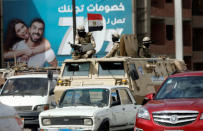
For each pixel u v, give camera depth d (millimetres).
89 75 22328
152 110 13812
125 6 58500
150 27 62719
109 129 16922
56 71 27141
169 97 14961
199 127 13094
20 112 21703
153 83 23953
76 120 16297
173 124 13344
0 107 10016
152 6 66125
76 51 22891
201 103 13617
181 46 32688
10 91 22891
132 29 58719
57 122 16547
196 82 15250
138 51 25609
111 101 17375
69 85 22484
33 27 58719
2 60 58781
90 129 16078
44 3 58500
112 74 21969
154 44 67750
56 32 58406
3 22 59000
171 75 15984
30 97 22297
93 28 43125
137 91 22188
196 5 77062
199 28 77812
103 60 22172
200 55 75688
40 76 23453
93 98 17516
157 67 24797
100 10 58031
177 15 32781
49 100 22422
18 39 58906
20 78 23453
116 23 58344
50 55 58469
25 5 58750
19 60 58719
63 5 58219
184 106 13477
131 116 18406
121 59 21828
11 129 9922
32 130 22516
